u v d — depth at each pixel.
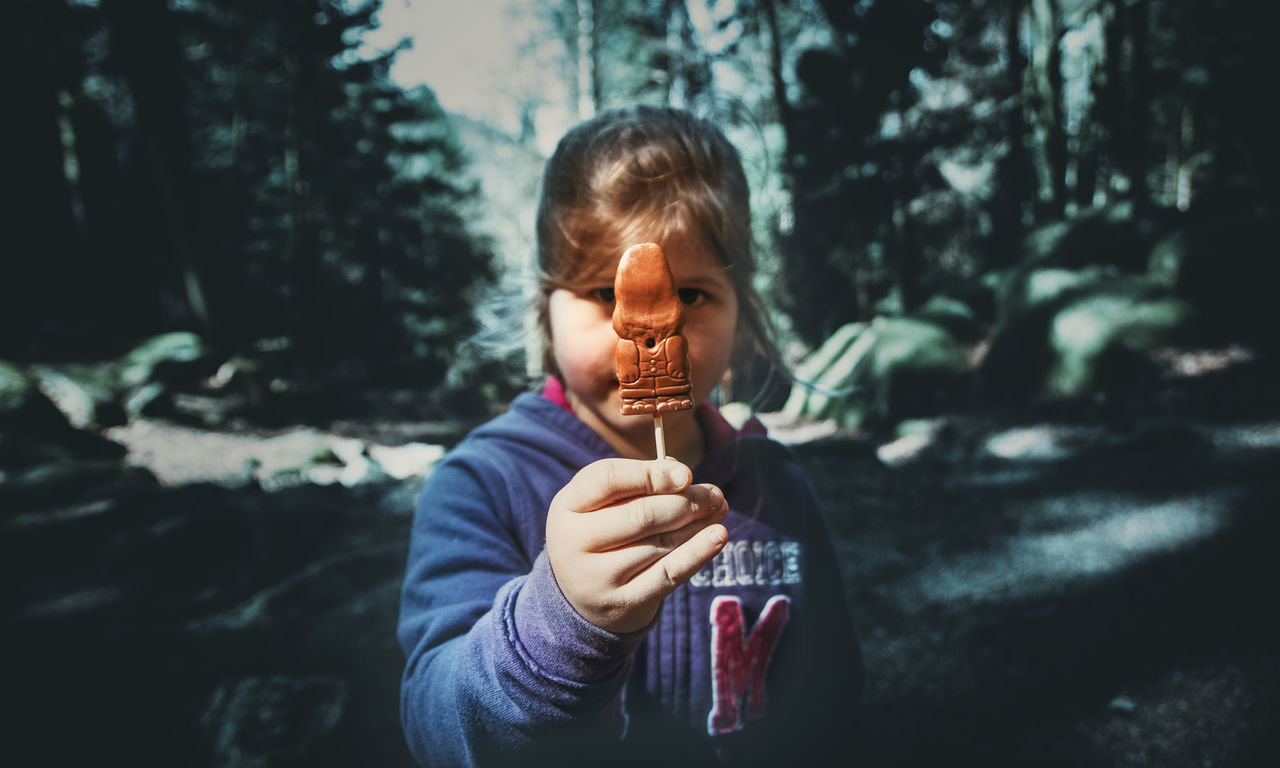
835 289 21.38
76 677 3.85
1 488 8.45
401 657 3.84
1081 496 6.36
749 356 1.40
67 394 13.42
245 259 25.00
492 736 0.87
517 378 1.58
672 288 0.83
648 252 0.84
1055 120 15.58
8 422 10.40
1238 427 7.55
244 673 3.76
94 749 3.17
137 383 15.27
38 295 20.31
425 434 15.01
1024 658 3.79
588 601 0.75
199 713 3.30
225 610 4.77
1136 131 16.16
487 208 34.06
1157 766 2.89
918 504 6.50
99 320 20.64
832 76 22.62
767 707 1.33
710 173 1.13
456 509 1.23
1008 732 3.19
